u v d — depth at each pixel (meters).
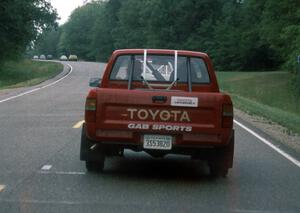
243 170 10.91
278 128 18.86
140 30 135.62
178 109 9.30
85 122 9.45
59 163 10.90
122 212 7.51
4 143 13.38
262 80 58.38
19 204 7.78
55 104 24.59
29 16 59.06
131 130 9.30
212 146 9.40
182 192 8.84
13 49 60.16
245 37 89.75
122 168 10.70
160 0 114.00
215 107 9.27
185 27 109.94
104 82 10.54
